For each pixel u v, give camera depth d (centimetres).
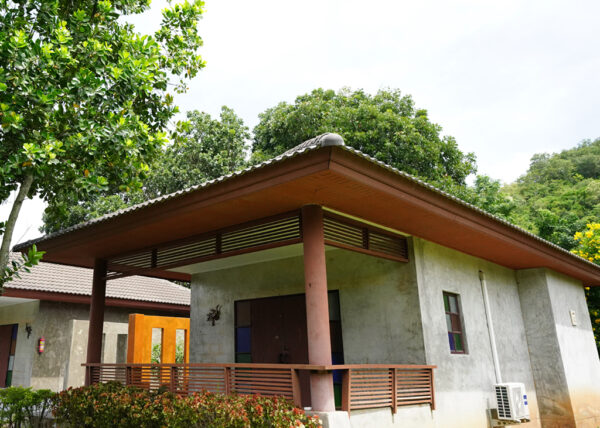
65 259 866
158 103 713
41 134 524
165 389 625
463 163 2008
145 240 738
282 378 533
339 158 448
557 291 1025
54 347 1094
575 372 982
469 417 726
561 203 3269
